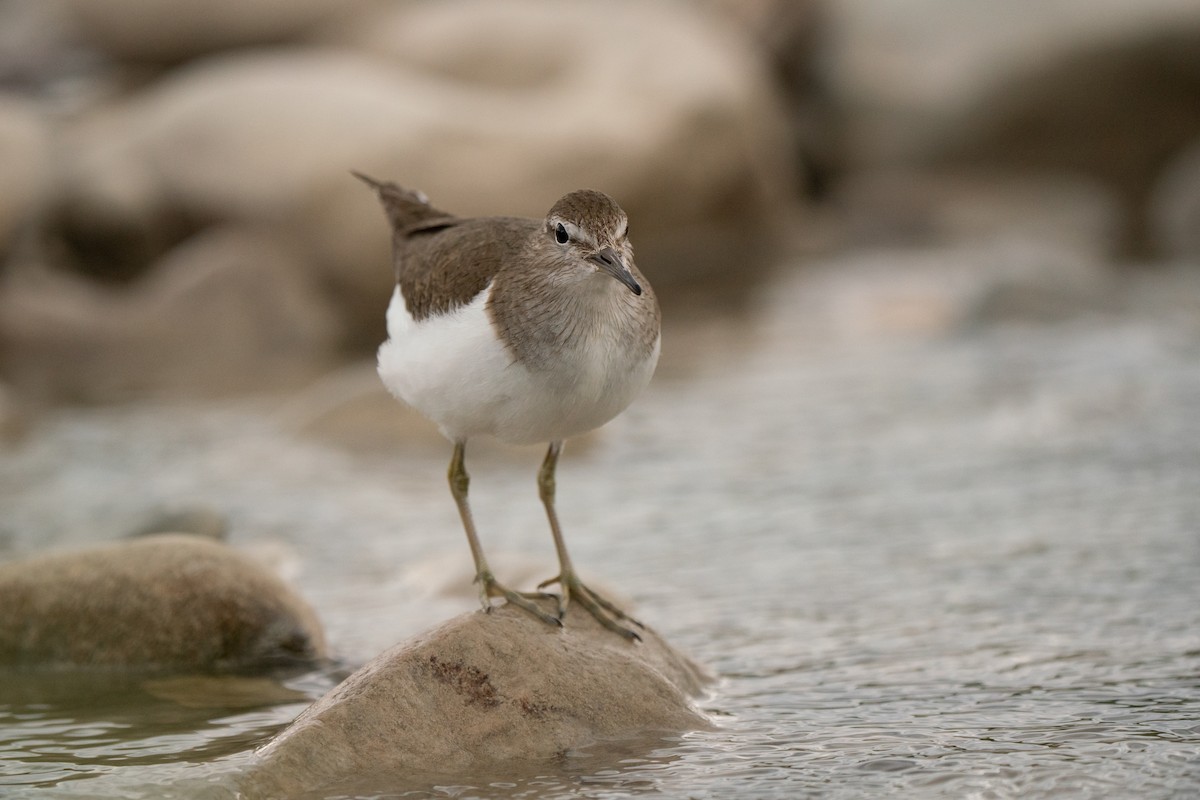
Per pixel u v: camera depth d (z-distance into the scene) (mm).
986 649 9391
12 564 10047
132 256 21016
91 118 23062
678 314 20375
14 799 7418
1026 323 18766
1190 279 20516
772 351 18219
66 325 19953
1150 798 7195
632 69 23297
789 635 9828
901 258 23344
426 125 20703
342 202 20172
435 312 8242
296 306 19922
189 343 19656
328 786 7531
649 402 16234
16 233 20891
